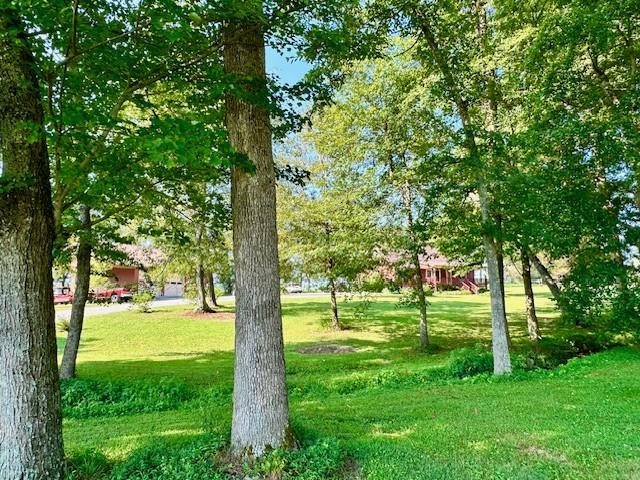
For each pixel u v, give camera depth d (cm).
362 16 905
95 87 478
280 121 626
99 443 541
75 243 1095
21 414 367
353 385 943
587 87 1023
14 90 377
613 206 1071
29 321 375
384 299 3055
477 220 1059
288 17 444
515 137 974
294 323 2048
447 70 997
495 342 980
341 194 1532
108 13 396
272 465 400
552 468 401
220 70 454
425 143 1145
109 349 1530
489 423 554
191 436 541
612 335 1233
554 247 1027
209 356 1407
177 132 346
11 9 328
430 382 937
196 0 384
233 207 470
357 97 1363
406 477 390
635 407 595
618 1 814
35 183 383
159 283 2134
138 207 791
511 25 1023
